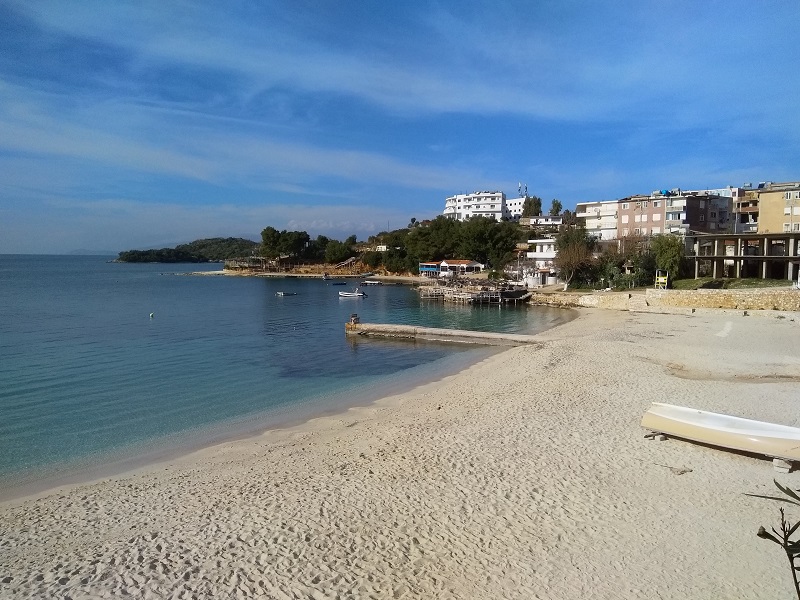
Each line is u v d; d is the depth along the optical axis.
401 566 9.03
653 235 75.38
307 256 180.38
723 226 87.50
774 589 8.30
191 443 17.50
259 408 22.14
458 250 125.25
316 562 9.15
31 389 25.44
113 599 8.15
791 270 54.88
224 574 8.80
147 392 24.98
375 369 30.88
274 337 43.44
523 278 87.25
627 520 10.56
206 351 36.66
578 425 16.47
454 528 10.31
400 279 127.19
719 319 44.16
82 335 43.41
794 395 19.44
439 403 20.98
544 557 9.29
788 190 63.31
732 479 12.40
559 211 177.00
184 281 130.38
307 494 12.03
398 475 12.95
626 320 46.12
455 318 56.34
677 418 15.00
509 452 14.30
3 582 8.68
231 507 11.50
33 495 13.20
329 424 19.03
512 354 32.59
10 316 56.09
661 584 8.49
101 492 12.98
